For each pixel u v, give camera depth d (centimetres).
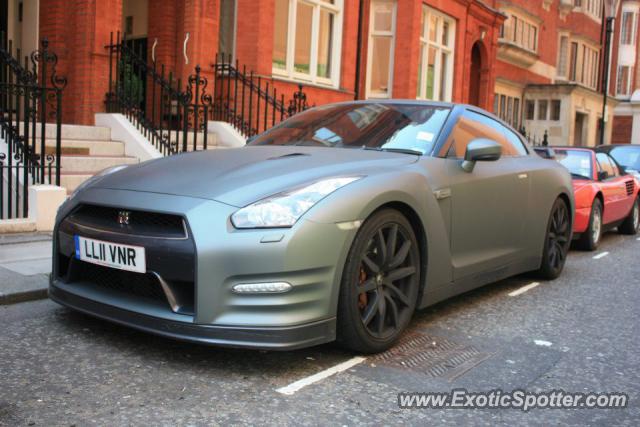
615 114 3616
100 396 292
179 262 314
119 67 917
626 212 967
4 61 709
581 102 2658
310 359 350
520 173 512
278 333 307
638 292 568
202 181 346
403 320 374
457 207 421
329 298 323
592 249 818
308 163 369
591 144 2875
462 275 433
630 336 428
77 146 834
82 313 384
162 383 309
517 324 445
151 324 324
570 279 617
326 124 472
